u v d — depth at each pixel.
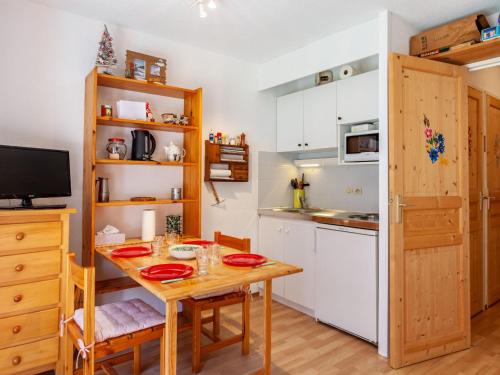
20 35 2.29
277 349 2.41
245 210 3.49
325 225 2.84
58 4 2.36
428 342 2.32
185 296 1.43
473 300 3.08
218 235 2.56
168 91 2.78
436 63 2.40
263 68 3.55
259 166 3.60
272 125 3.72
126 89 2.71
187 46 3.06
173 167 2.97
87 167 2.37
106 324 1.66
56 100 2.42
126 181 2.72
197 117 2.79
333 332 2.69
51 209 1.95
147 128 2.74
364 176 3.25
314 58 3.01
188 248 2.09
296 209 3.71
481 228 3.23
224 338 2.55
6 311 1.83
